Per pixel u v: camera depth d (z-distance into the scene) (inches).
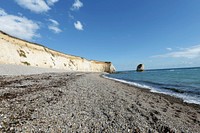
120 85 1069.1
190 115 396.5
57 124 274.8
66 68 3383.4
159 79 1697.8
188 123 331.6
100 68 5767.7
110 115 347.9
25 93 501.4
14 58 1770.4
